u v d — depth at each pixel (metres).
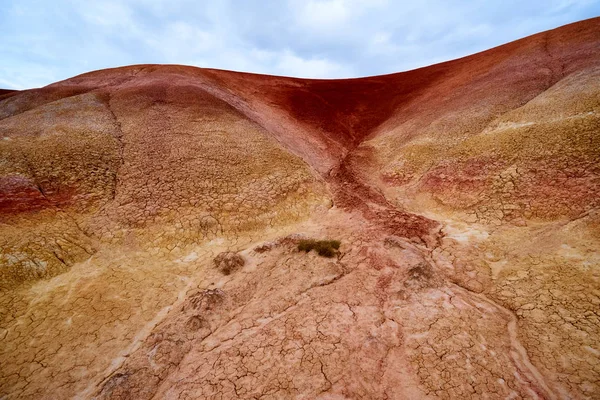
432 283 6.09
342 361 4.45
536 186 8.55
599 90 10.68
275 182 11.06
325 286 6.41
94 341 5.29
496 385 3.92
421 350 4.57
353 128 21.42
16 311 5.76
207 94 17.59
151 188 9.83
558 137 9.56
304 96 25.61
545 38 21.16
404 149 14.34
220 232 8.85
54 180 9.32
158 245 8.11
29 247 6.98
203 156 11.77
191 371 4.50
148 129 13.26
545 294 5.43
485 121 13.52
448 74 25.05
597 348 4.25
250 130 14.64
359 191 11.95
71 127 12.55
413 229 8.71
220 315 5.71
